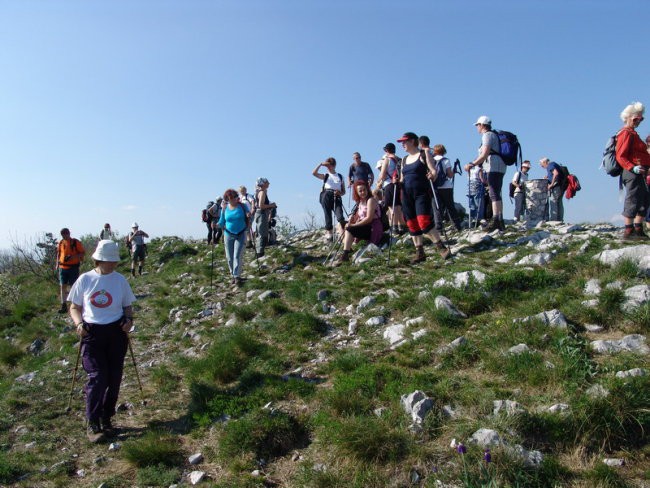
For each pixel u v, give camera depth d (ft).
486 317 22.11
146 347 29.86
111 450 18.80
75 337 35.37
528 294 23.17
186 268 48.65
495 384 17.47
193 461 17.28
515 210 48.60
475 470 13.96
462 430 15.26
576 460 14.29
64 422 21.33
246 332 26.40
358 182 34.53
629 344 18.21
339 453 15.61
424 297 25.05
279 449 17.07
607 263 24.02
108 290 20.44
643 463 13.99
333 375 20.90
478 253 32.30
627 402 15.07
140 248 56.65
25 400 23.40
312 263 38.83
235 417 19.08
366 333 24.27
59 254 44.68
